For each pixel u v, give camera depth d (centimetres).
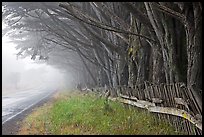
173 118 920
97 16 1562
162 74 1088
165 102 934
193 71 797
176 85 843
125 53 1565
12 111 2311
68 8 1154
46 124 1421
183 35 935
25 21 1894
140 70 1287
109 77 2048
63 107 1811
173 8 866
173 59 932
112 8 1409
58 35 2006
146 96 1108
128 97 1369
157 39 1080
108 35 1620
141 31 1216
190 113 764
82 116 1383
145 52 1272
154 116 1049
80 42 1942
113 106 1507
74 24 2048
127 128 1034
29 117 1797
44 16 1878
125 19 1395
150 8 952
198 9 770
